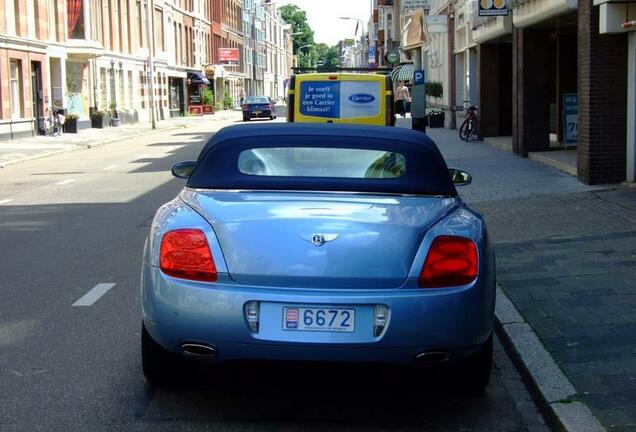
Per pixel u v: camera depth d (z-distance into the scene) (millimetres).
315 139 5398
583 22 13148
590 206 11492
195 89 67562
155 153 26328
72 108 39219
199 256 4367
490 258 4691
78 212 13055
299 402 4992
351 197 4973
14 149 27766
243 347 4309
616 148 13156
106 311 7035
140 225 11648
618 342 5711
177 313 4355
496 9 18562
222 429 4555
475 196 13172
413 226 4457
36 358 5754
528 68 18344
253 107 51625
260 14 114062
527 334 5938
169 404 4914
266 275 4301
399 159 5262
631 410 4520
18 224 11914
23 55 32688
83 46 37938
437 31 31516
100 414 4738
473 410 4902
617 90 12992
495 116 24766
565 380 5004
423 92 22734
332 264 4289
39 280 8258
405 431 4578
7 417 4680
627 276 7531
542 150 18656
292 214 4512
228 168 5258
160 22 57031
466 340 4391
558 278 7570
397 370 5562
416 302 4273
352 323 4270
